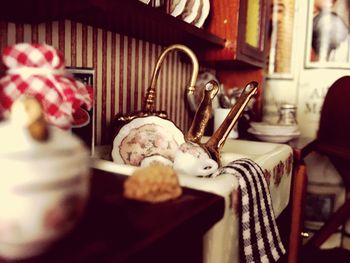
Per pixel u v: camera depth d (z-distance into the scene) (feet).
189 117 6.52
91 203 2.01
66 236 1.57
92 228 1.67
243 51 5.70
